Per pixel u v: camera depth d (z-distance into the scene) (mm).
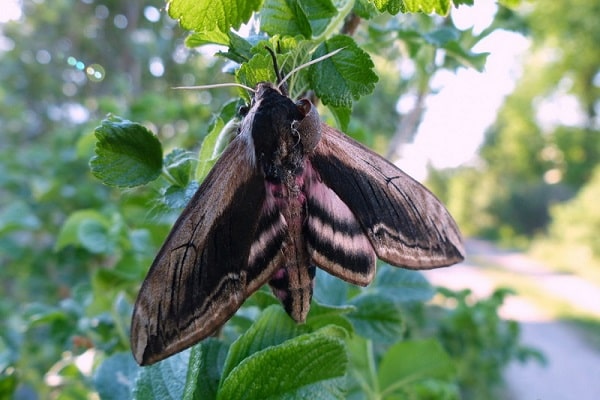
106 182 197
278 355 182
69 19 962
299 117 197
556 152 5285
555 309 2191
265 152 196
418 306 521
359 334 238
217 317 192
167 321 189
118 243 330
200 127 490
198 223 195
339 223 207
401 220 211
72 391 333
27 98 1121
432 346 267
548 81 4770
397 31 273
